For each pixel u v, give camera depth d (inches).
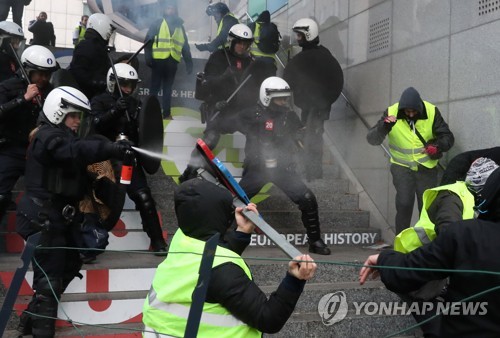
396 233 197.5
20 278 91.5
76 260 143.2
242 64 234.1
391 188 217.8
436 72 207.6
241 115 197.2
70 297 154.3
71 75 196.1
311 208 193.3
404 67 224.4
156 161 178.4
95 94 207.6
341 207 233.9
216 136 211.8
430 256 79.8
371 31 245.4
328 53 237.8
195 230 75.3
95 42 206.8
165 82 267.3
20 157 169.2
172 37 261.6
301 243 211.3
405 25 224.1
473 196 113.2
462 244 77.4
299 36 239.6
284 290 69.4
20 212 134.7
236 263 71.2
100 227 168.1
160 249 181.0
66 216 134.3
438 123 191.6
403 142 193.2
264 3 353.4
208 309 70.3
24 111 167.3
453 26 199.8
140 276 164.4
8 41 221.5
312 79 235.0
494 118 181.8
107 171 159.9
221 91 227.0
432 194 116.3
